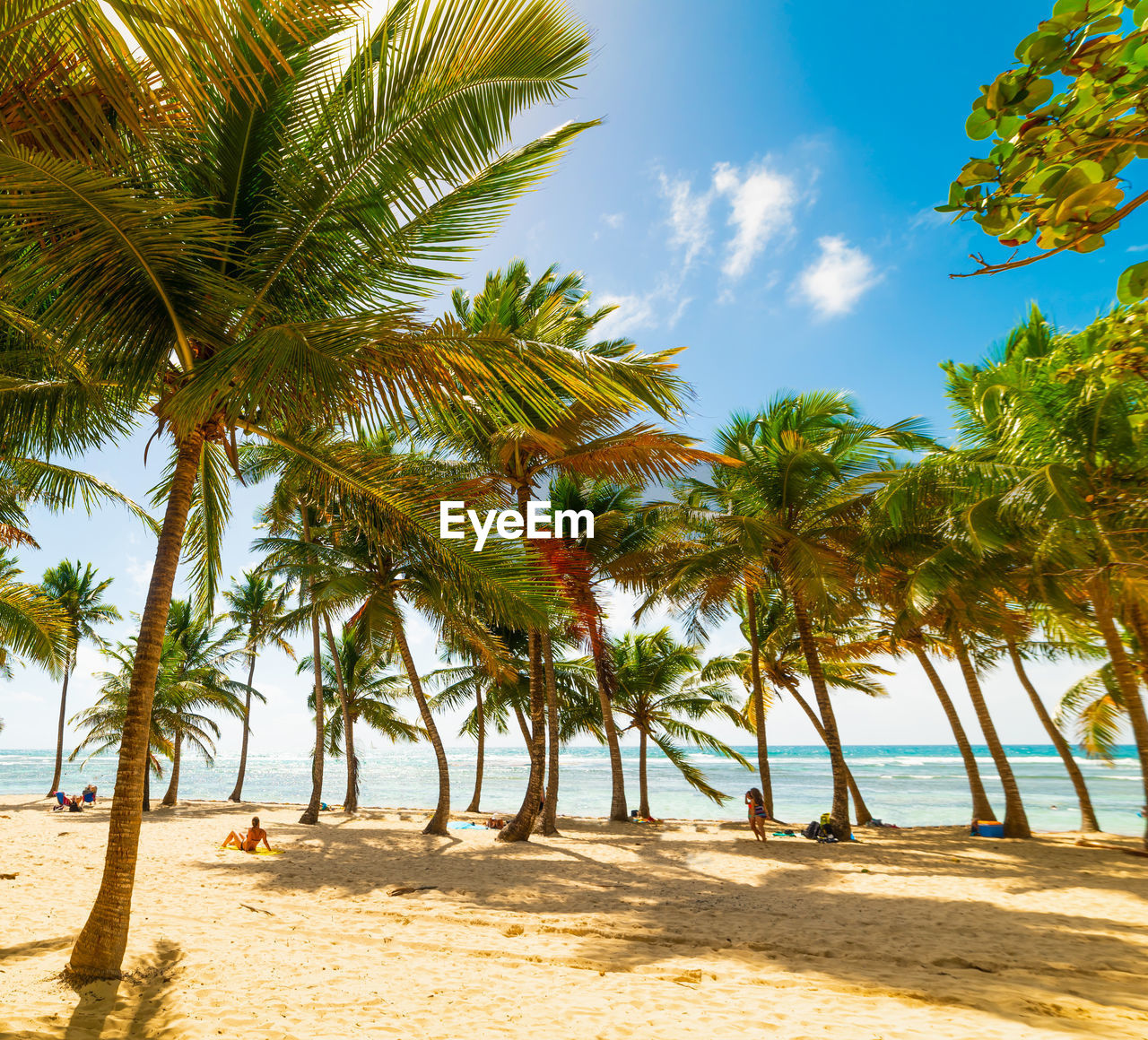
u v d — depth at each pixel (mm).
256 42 2637
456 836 16969
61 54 3240
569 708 25703
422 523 6684
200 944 6438
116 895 5180
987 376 12688
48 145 3912
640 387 5082
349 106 4957
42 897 8641
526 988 5688
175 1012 4695
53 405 6285
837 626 18828
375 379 5062
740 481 16016
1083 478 10430
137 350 5227
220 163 5184
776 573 16234
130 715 5391
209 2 2449
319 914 8422
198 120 3350
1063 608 11844
